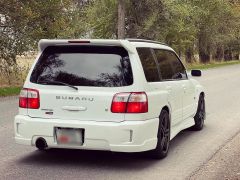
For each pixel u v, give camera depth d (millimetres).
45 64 7219
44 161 7449
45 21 20688
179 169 7023
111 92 6805
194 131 10242
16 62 21328
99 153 7973
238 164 7320
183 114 8930
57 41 7102
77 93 6891
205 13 41938
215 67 44812
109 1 34438
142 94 6836
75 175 6664
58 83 7023
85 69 6984
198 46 49969
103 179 6469
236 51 63594
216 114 12703
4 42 19859
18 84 21234
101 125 6723
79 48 7117
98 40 6906
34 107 7090
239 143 8930
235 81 25375
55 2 20344
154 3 34094
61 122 6867
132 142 6723
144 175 6688
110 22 35219
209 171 6914
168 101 7816
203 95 10539
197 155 7938
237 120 11695
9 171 6852
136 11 34750
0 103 15102
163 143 7652
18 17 19594
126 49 6910
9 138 9258
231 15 51281
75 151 8086
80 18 28672
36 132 6992
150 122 6984
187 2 36406
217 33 50125
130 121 6742
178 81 8641
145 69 7184
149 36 34750
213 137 9539
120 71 6875
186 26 37500
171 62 8641
